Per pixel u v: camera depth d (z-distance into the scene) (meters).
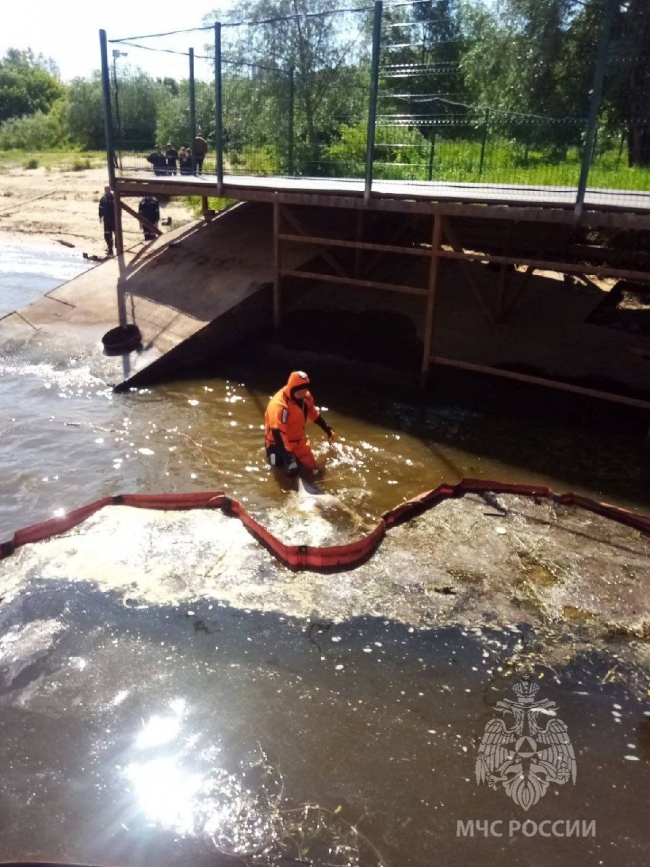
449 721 3.84
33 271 16.36
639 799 3.43
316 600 4.75
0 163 33.12
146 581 4.88
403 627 4.52
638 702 3.99
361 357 9.73
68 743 3.67
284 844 3.18
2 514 5.90
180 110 20.28
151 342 9.69
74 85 41.75
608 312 10.20
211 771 3.53
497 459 7.22
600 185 9.65
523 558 5.29
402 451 7.36
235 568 5.06
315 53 15.72
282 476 6.70
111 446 7.29
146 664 4.18
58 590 4.77
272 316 10.38
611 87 8.69
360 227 10.69
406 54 12.41
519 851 3.16
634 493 6.57
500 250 11.51
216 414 8.21
